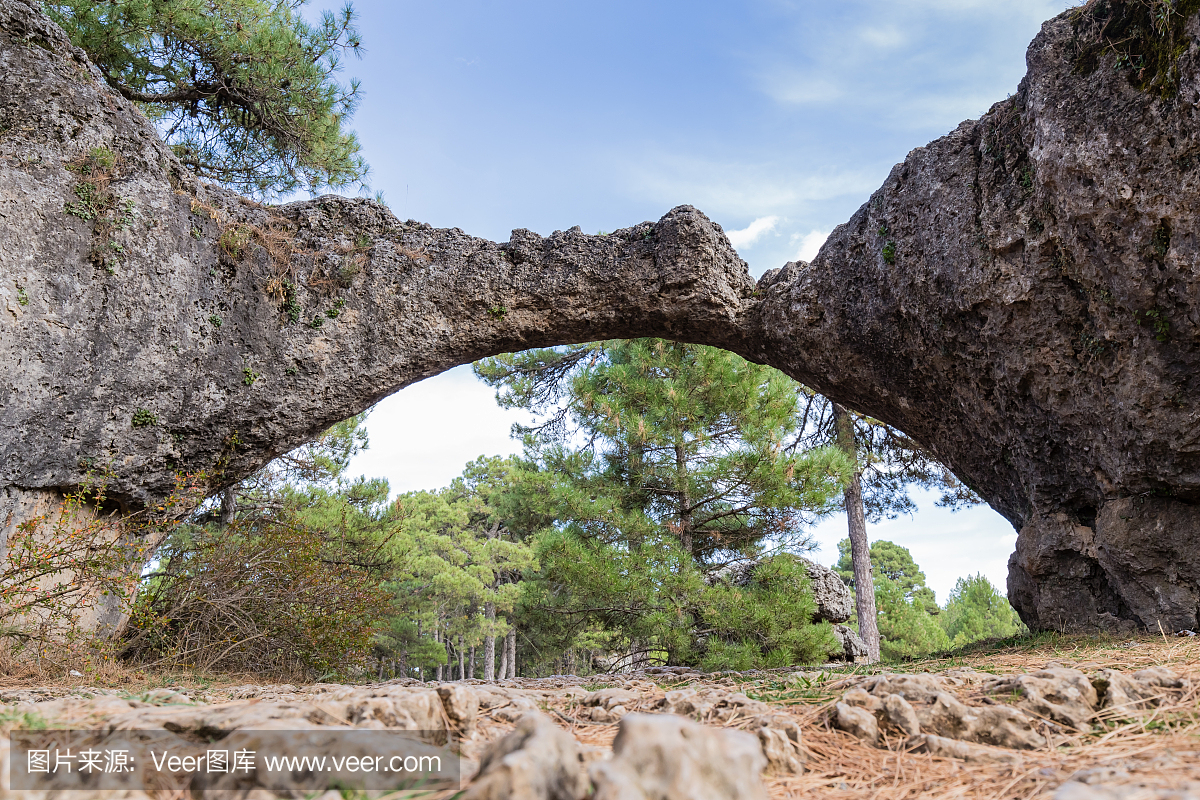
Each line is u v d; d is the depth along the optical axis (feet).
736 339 30.22
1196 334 18.07
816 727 7.90
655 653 47.32
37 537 21.03
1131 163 18.17
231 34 29.50
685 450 42.32
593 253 29.25
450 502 103.04
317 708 6.97
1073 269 20.48
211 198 26.00
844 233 27.53
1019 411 23.31
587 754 6.03
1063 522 23.29
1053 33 20.74
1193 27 16.88
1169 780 5.38
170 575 26.27
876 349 27.09
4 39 21.79
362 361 27.27
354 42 31.48
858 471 46.91
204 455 25.09
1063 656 15.65
